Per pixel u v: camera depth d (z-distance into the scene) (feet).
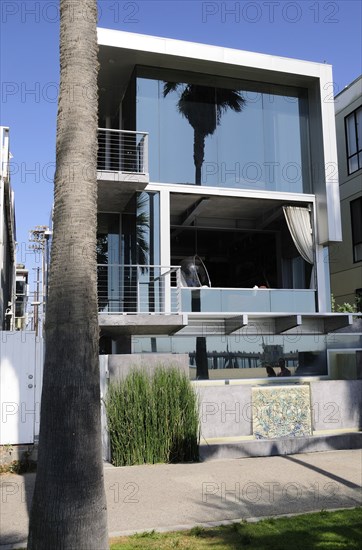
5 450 29.25
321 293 53.47
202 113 52.75
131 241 50.55
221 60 51.60
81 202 14.25
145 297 48.11
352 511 21.13
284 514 21.03
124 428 30.30
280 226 58.75
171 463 30.50
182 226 60.29
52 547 12.37
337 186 53.98
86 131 14.76
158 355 33.04
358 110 69.77
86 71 15.11
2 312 59.67
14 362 31.58
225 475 27.48
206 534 18.49
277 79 55.26
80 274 13.79
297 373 51.39
